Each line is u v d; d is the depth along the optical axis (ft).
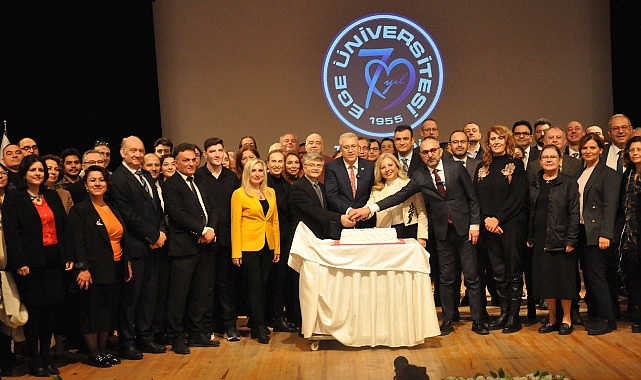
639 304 18.17
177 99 31.91
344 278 17.38
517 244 18.76
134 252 17.34
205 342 18.30
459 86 31.78
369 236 17.75
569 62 31.55
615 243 18.37
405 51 31.73
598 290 18.38
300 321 19.30
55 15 26.78
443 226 18.79
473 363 16.03
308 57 31.91
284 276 19.61
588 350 16.75
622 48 30.17
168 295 18.39
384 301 17.38
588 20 31.48
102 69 28.53
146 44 30.45
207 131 32.01
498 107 31.76
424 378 11.34
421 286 17.30
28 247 15.85
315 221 19.02
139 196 17.49
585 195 18.49
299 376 15.48
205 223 18.33
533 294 18.54
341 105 31.86
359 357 16.87
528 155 21.79
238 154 19.98
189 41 31.86
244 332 19.92
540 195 18.62
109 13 28.86
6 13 24.88
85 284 16.42
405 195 18.76
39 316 16.28
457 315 20.29
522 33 31.65
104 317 16.78
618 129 20.03
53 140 26.71
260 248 18.53
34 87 25.94
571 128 22.17
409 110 31.76
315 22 31.89
